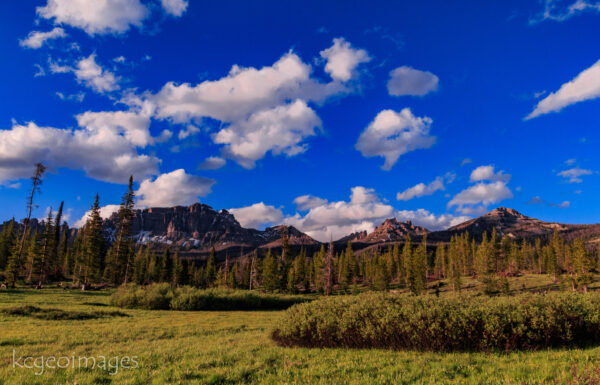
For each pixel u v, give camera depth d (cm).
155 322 2188
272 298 4262
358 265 12662
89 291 5325
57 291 4841
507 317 1012
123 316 2516
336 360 945
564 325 992
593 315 1023
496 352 952
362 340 1127
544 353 915
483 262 10625
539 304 1084
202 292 3747
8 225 9575
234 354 1063
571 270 9369
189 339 1490
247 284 10769
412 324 1067
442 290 9262
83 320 2136
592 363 767
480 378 721
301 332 1202
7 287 5009
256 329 1972
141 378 799
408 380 733
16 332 1532
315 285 11881
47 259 6619
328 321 1186
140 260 10488
